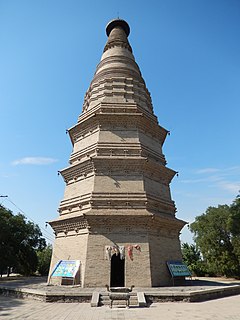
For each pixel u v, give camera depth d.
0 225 53.50
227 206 70.94
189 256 71.06
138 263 26.50
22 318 16.36
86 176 31.83
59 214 33.00
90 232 27.44
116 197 29.45
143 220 27.92
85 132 35.81
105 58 42.97
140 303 20.25
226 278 64.50
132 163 31.27
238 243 62.38
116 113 33.84
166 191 34.28
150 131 36.12
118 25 49.34
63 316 16.78
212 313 17.66
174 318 16.16
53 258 30.50
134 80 39.53
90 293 22.16
